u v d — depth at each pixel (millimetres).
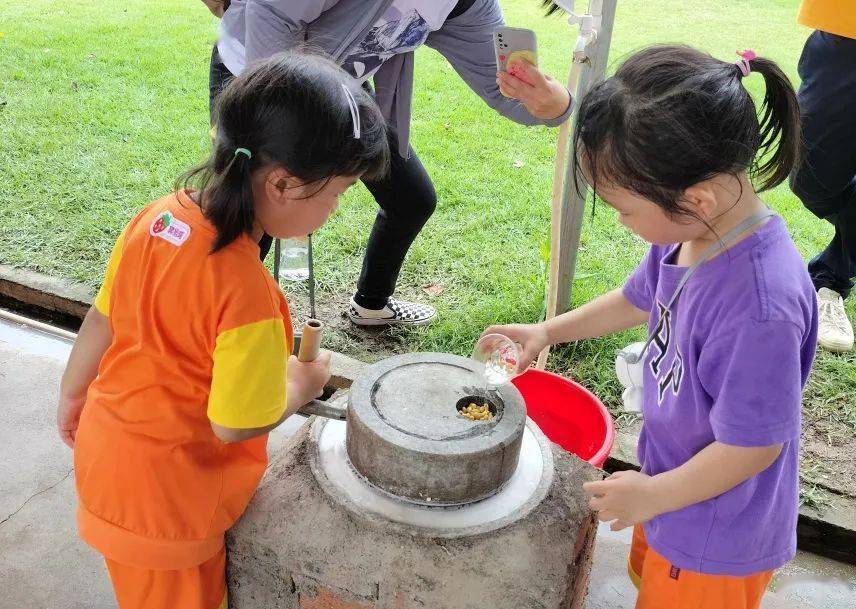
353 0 2041
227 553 1584
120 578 1556
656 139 1150
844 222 2951
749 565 1441
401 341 2963
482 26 2346
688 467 1334
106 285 1506
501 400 1641
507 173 4258
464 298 3186
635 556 1823
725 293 1269
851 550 2230
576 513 1596
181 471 1420
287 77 1237
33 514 2215
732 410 1255
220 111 1293
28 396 2656
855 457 2445
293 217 1333
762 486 1402
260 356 1309
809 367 1384
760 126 1307
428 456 1481
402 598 1450
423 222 2758
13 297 3189
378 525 1537
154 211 1412
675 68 1199
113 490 1429
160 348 1368
